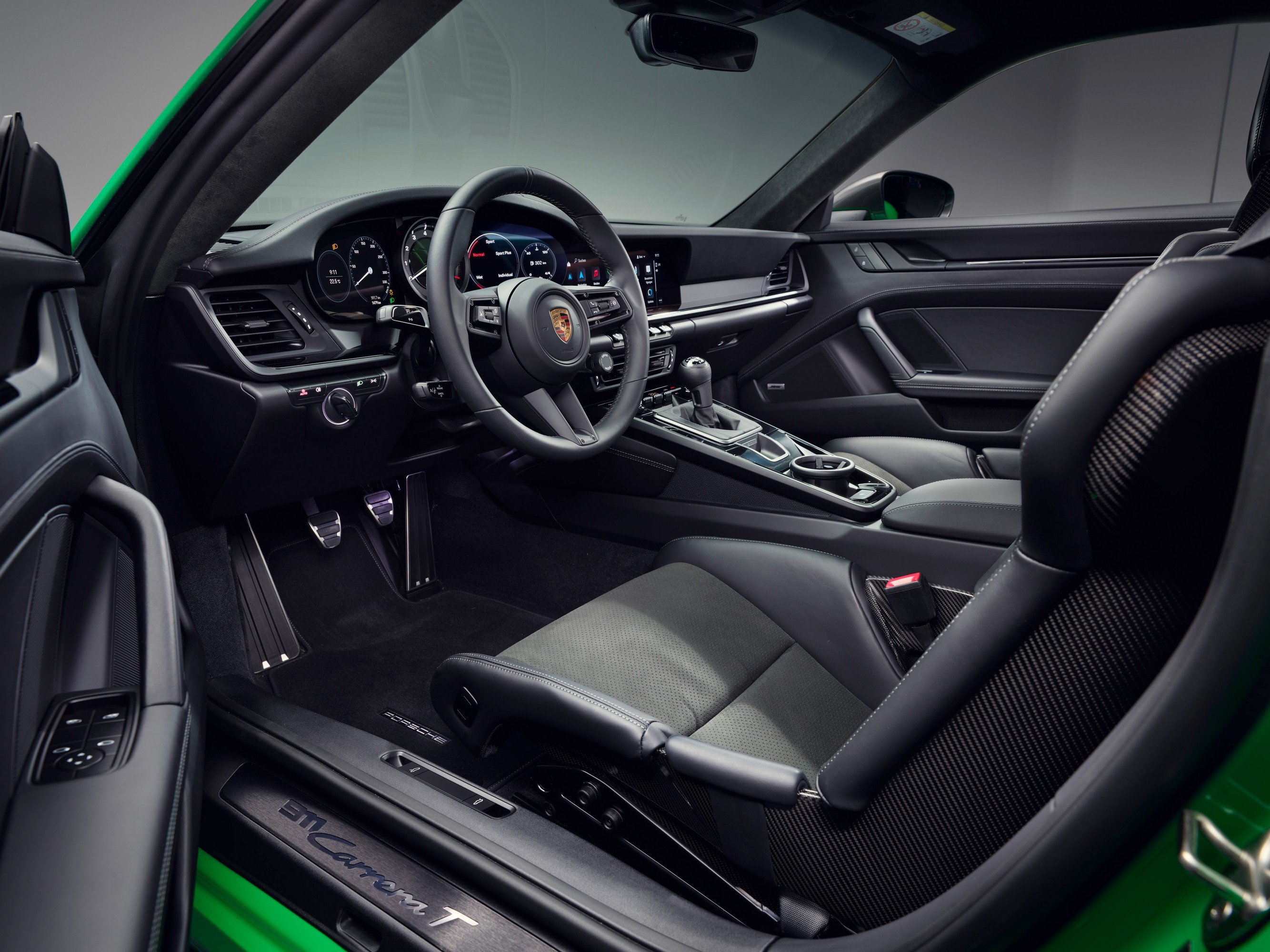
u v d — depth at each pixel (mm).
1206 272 486
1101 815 498
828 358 2662
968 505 1674
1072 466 527
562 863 958
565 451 1543
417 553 2186
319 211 1584
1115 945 520
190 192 1364
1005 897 564
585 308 1668
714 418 2201
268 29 1208
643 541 2199
